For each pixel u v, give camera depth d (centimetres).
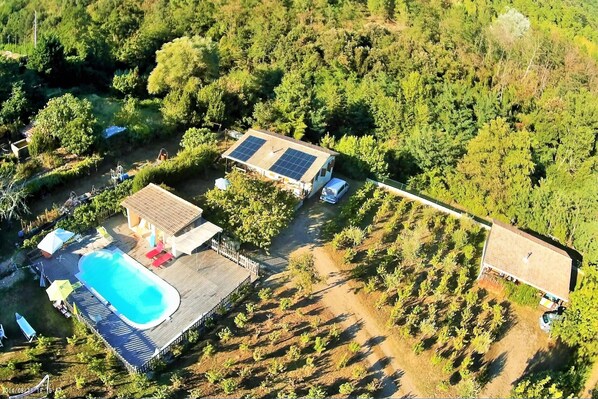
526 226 6094
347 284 4556
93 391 3381
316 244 4975
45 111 5500
